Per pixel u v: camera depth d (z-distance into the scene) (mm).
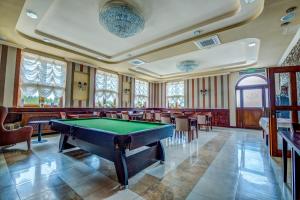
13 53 5004
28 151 3740
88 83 7191
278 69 3465
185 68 7035
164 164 3041
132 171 2424
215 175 2572
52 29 4195
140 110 9930
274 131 3510
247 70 7793
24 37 4367
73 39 4793
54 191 2049
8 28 3824
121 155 2281
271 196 1985
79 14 3514
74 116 5691
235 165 2996
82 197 1928
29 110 5301
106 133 2221
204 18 3590
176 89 10539
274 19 3209
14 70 5023
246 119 7805
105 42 4973
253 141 4957
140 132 2279
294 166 1819
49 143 4508
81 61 6707
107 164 2979
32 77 5488
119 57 6262
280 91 4277
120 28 3424
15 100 5051
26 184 2211
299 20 3238
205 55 6125
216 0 3020
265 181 2371
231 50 5609
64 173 2580
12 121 4758
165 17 3568
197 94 9531
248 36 4035
